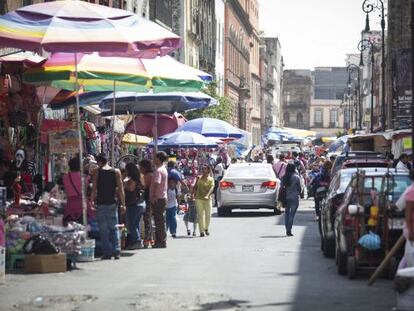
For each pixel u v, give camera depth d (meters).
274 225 45.97
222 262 28.41
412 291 17.28
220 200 53.62
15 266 26.16
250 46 184.25
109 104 37.50
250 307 19.14
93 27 26.92
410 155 47.50
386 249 23.41
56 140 36.09
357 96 168.38
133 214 32.56
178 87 32.00
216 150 83.12
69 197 29.36
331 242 29.59
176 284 22.88
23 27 26.77
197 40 111.00
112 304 19.41
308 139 177.62
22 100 33.69
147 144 57.47
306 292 21.56
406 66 64.00
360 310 18.89
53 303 19.56
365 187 26.19
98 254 30.30
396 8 93.69
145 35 27.55
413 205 19.38
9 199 30.66
